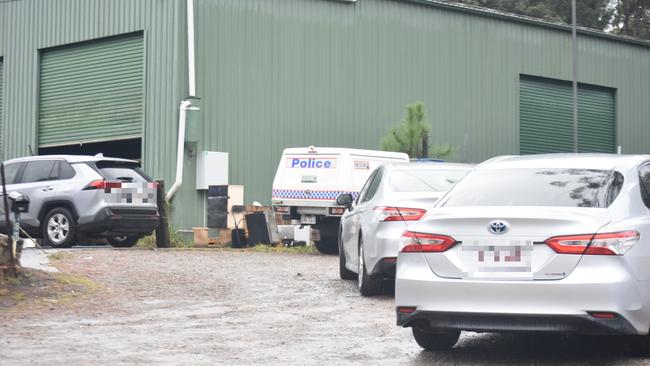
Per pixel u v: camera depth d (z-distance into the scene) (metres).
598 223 8.46
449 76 36.12
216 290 14.69
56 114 33.34
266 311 12.73
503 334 11.02
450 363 9.09
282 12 31.58
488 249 8.59
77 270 15.64
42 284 13.63
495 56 37.66
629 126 42.84
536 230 8.48
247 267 18.28
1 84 35.28
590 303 8.23
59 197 21.53
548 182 9.44
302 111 31.97
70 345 9.80
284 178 24.88
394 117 34.41
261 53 31.03
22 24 34.44
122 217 21.36
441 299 8.66
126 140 32.81
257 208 27.98
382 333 10.95
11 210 15.24
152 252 20.89
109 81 31.50
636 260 8.46
